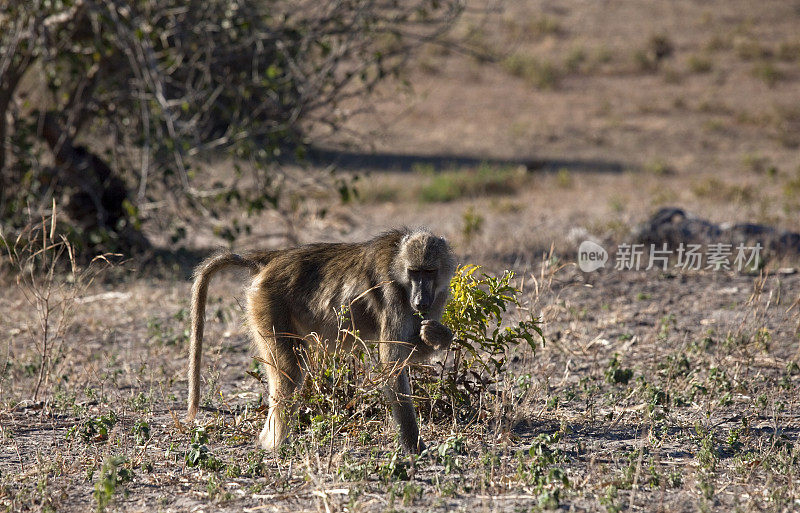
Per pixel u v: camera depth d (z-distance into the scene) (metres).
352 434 7.56
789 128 40.34
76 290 10.34
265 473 6.75
